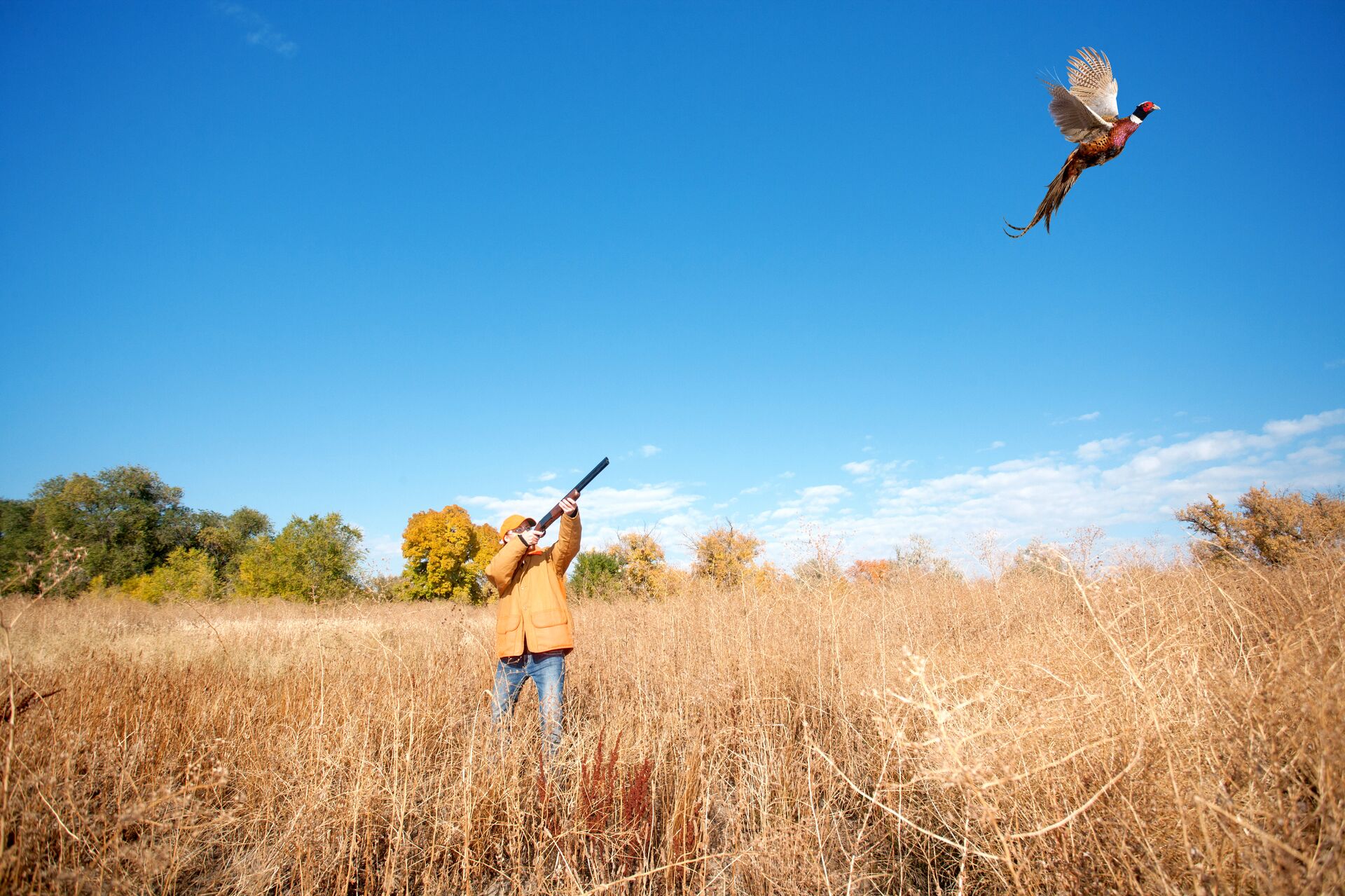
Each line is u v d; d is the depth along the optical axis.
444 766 3.71
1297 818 1.98
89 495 40.59
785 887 2.75
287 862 3.05
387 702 4.32
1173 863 2.08
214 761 3.64
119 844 2.72
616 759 3.42
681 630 6.30
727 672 4.95
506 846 3.22
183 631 9.65
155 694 4.61
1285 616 3.12
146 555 42.03
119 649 7.19
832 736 4.12
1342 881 1.61
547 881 2.92
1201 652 2.83
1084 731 2.51
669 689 4.84
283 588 21.84
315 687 5.02
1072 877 2.18
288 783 3.41
